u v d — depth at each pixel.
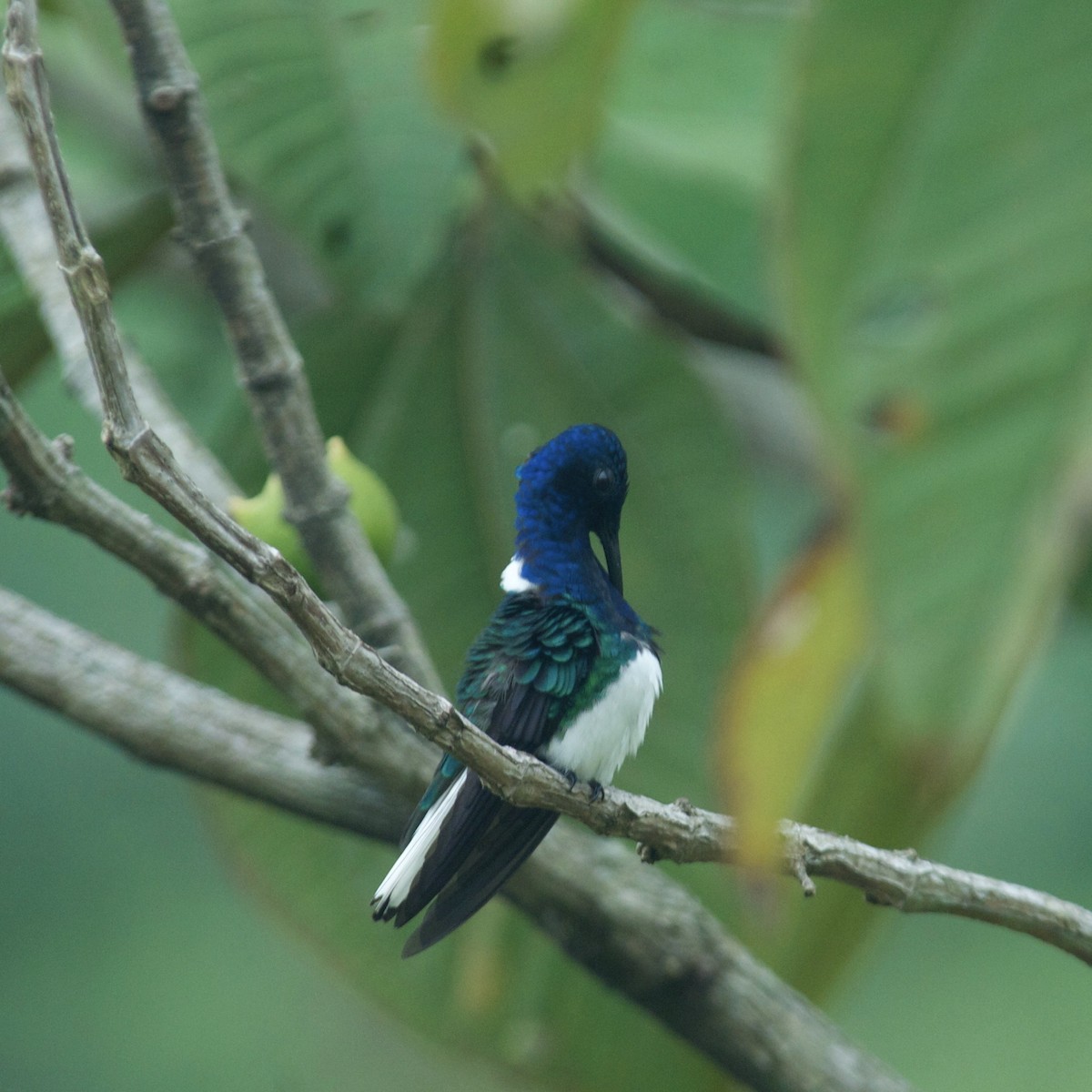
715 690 7.80
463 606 7.99
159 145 5.41
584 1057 7.92
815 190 3.60
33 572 13.27
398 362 7.78
